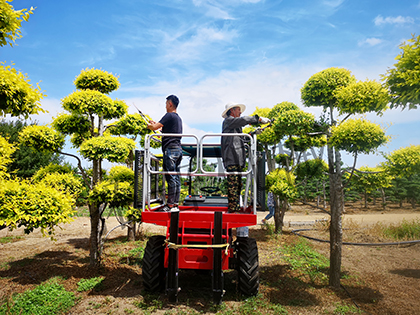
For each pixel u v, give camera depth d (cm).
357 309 426
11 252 784
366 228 1104
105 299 466
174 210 447
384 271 626
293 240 924
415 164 454
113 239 974
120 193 604
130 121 829
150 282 471
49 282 531
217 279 412
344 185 540
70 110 661
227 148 460
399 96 360
